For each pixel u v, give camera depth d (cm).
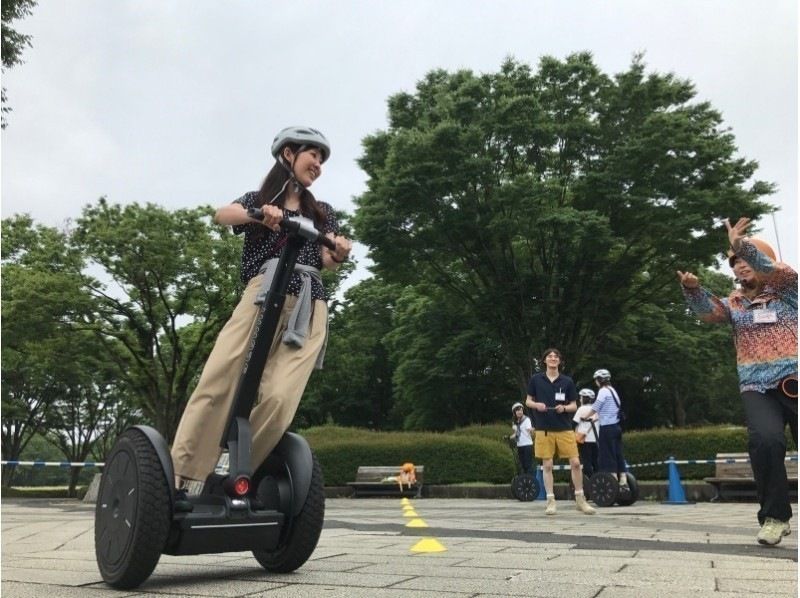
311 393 2966
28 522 725
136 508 264
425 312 2656
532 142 1622
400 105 1794
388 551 395
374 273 1759
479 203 1587
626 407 3097
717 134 1605
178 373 2123
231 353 299
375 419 3647
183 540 269
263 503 304
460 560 351
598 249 1584
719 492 1174
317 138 319
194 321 2131
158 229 1858
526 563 338
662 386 2858
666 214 1546
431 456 1622
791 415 427
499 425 1989
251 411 296
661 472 1431
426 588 263
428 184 1520
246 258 315
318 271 319
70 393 2898
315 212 323
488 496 1498
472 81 1605
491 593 252
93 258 1869
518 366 1803
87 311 1905
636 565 331
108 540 274
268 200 317
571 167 1703
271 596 247
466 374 2795
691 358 2538
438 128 1509
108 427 3170
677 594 250
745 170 1586
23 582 289
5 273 1884
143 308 1989
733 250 432
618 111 1681
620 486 1003
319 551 396
